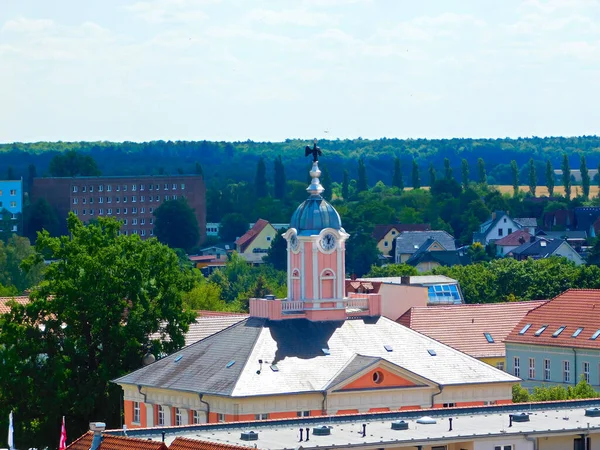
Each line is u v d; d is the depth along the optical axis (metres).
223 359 164.75
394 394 163.25
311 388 159.62
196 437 125.00
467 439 123.62
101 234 196.00
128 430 125.94
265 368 161.00
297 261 172.25
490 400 168.62
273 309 168.75
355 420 133.25
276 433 126.88
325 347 166.88
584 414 136.38
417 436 124.44
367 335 170.88
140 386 168.62
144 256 192.25
